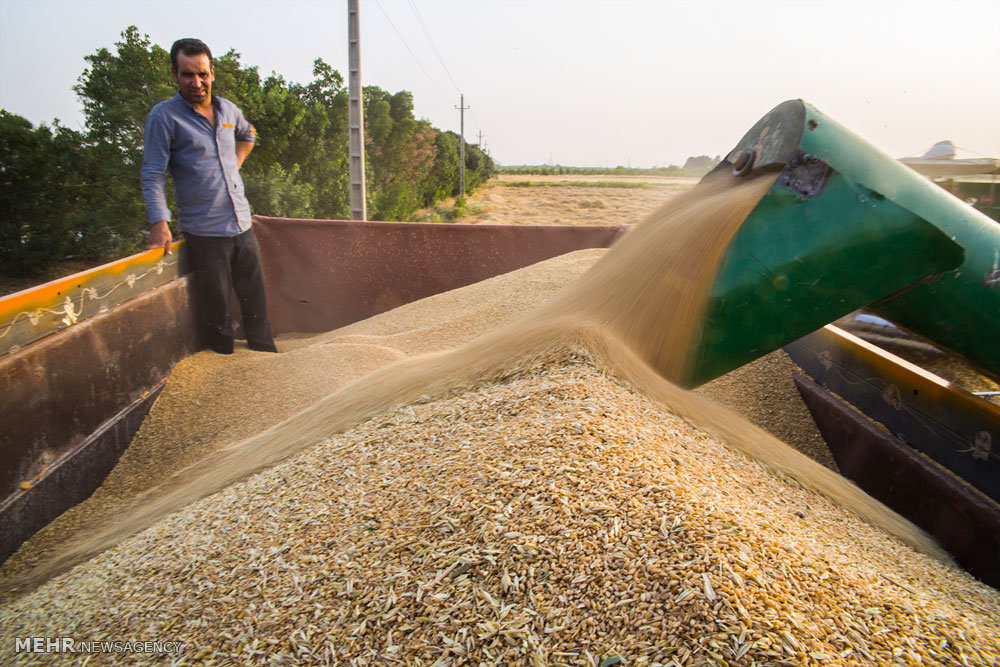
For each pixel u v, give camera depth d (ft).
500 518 5.40
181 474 9.69
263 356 14.93
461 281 18.69
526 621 4.55
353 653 4.63
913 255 7.12
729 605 4.40
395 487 6.40
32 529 8.44
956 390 7.76
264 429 10.91
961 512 6.90
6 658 5.59
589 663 4.21
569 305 9.58
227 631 5.09
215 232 14.64
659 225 9.11
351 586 5.19
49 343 9.16
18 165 32.78
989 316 7.62
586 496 5.49
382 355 13.46
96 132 34.83
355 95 40.16
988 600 5.96
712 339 7.72
